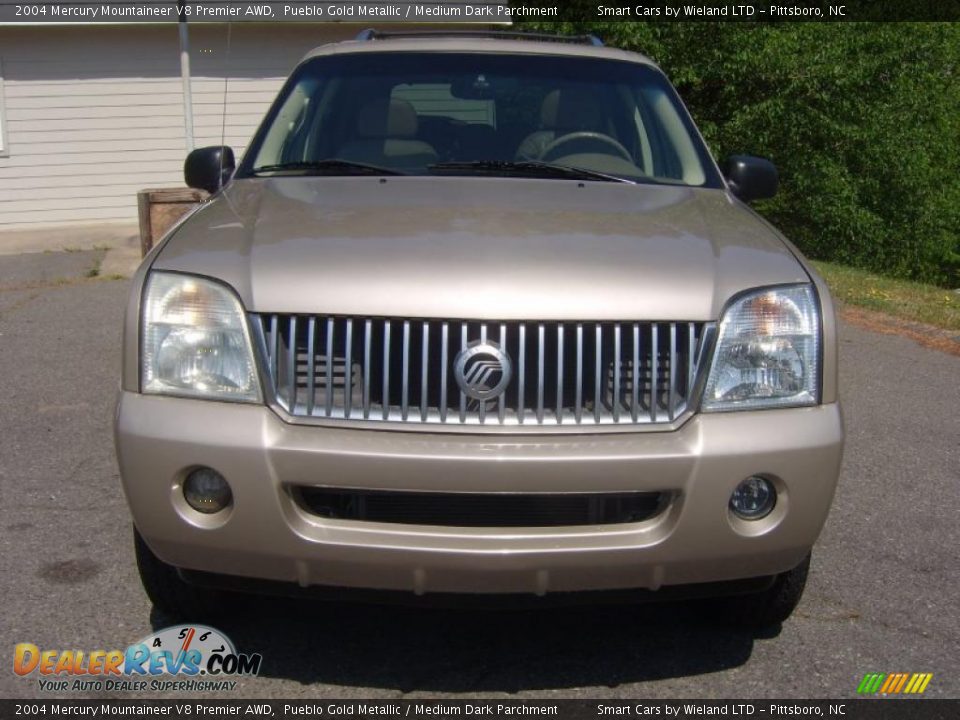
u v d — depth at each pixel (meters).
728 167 4.52
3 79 15.42
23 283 10.43
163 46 15.68
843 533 4.51
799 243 15.97
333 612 3.72
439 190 3.76
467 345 2.89
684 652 3.51
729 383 2.96
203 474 2.88
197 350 2.94
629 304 2.94
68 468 5.03
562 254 3.09
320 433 2.86
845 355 7.96
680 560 2.91
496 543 2.85
